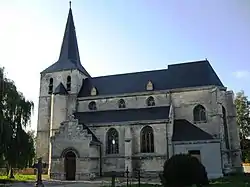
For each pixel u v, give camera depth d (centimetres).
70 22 5559
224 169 3759
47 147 4809
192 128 4019
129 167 3803
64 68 5038
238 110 6788
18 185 2892
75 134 3853
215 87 4172
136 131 3969
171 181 2419
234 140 4219
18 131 3194
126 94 4634
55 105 4744
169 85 4522
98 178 3791
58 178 3784
